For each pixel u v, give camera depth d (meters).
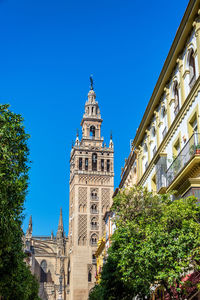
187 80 28.05
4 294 24.58
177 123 29.05
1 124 21.98
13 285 25.03
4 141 21.69
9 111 22.56
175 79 30.67
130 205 27.58
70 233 120.62
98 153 123.75
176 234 18.80
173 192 23.73
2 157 21.22
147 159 40.78
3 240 19.70
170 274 17.52
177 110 30.14
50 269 134.50
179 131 28.77
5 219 19.70
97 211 117.19
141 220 23.41
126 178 55.84
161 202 25.28
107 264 34.91
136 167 46.31
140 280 20.38
